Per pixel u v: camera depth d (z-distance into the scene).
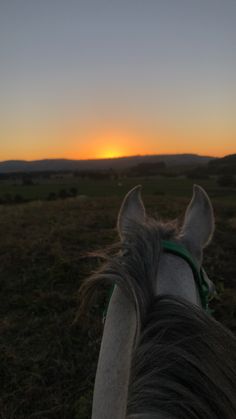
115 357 1.15
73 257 6.45
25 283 5.64
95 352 4.00
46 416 3.20
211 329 0.95
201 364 0.90
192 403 0.86
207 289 1.45
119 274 1.09
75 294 5.12
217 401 0.87
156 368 0.92
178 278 1.27
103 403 1.13
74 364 3.85
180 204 12.29
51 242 7.33
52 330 4.40
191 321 0.96
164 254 1.33
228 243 7.53
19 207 13.05
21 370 3.76
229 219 10.12
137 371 0.95
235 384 0.90
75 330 4.37
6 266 6.26
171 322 0.97
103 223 8.98
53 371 3.72
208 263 6.41
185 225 1.55
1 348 4.07
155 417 0.87
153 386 0.90
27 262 6.39
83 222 9.02
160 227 1.38
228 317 4.61
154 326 0.97
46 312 4.84
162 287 1.22
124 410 1.06
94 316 4.57
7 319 4.69
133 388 0.94
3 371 3.73
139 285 1.06
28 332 4.40
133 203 1.64
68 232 7.95
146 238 1.21
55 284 5.56
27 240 7.48
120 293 1.22
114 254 1.31
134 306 1.08
